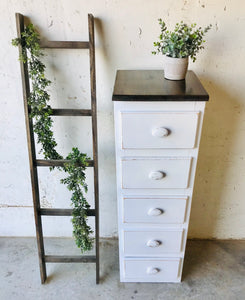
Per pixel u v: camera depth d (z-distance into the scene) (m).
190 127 1.25
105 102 1.61
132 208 1.48
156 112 1.23
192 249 1.97
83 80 1.55
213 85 1.56
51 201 1.94
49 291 1.69
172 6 1.37
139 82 1.32
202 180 1.83
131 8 1.38
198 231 2.04
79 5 1.38
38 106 1.40
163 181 1.40
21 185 1.87
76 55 1.49
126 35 1.44
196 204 1.92
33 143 1.52
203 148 1.73
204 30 1.38
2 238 2.05
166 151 1.33
